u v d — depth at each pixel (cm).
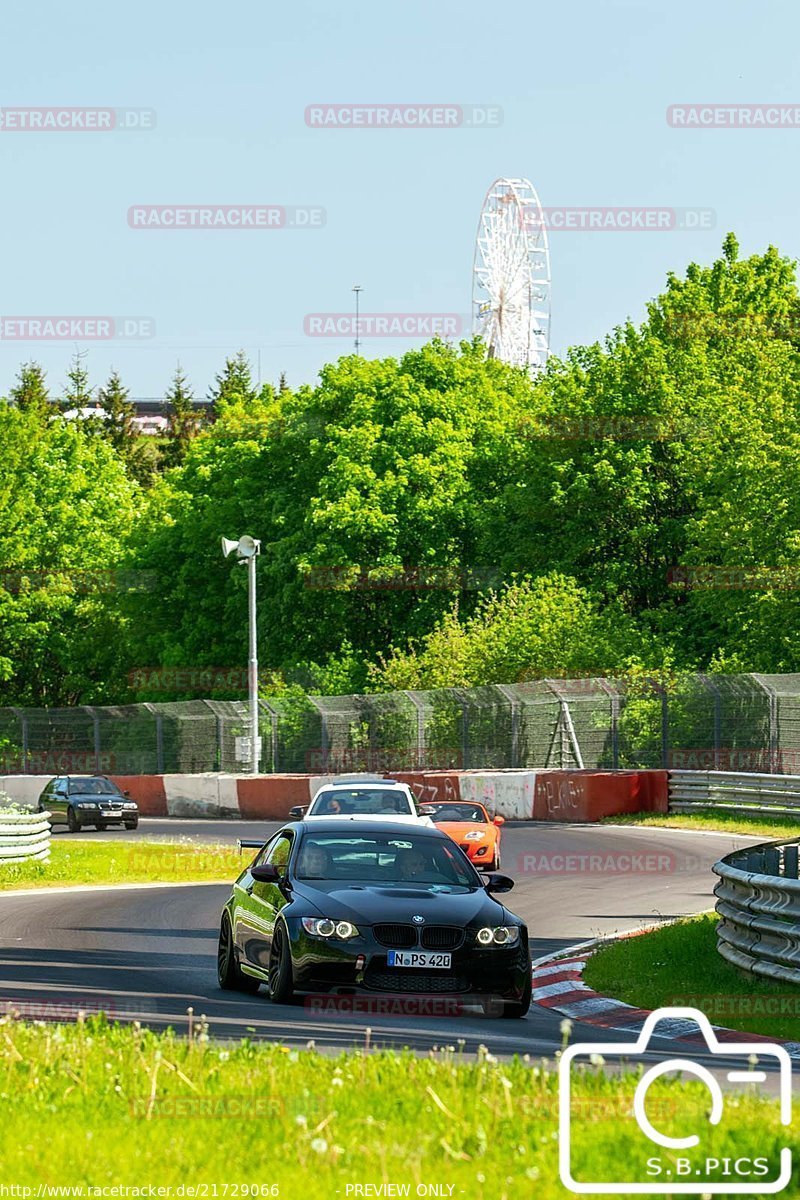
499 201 16888
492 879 2945
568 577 11931
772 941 3002
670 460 12644
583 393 12900
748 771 8188
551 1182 1256
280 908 2769
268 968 2783
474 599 13400
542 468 12750
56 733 11231
